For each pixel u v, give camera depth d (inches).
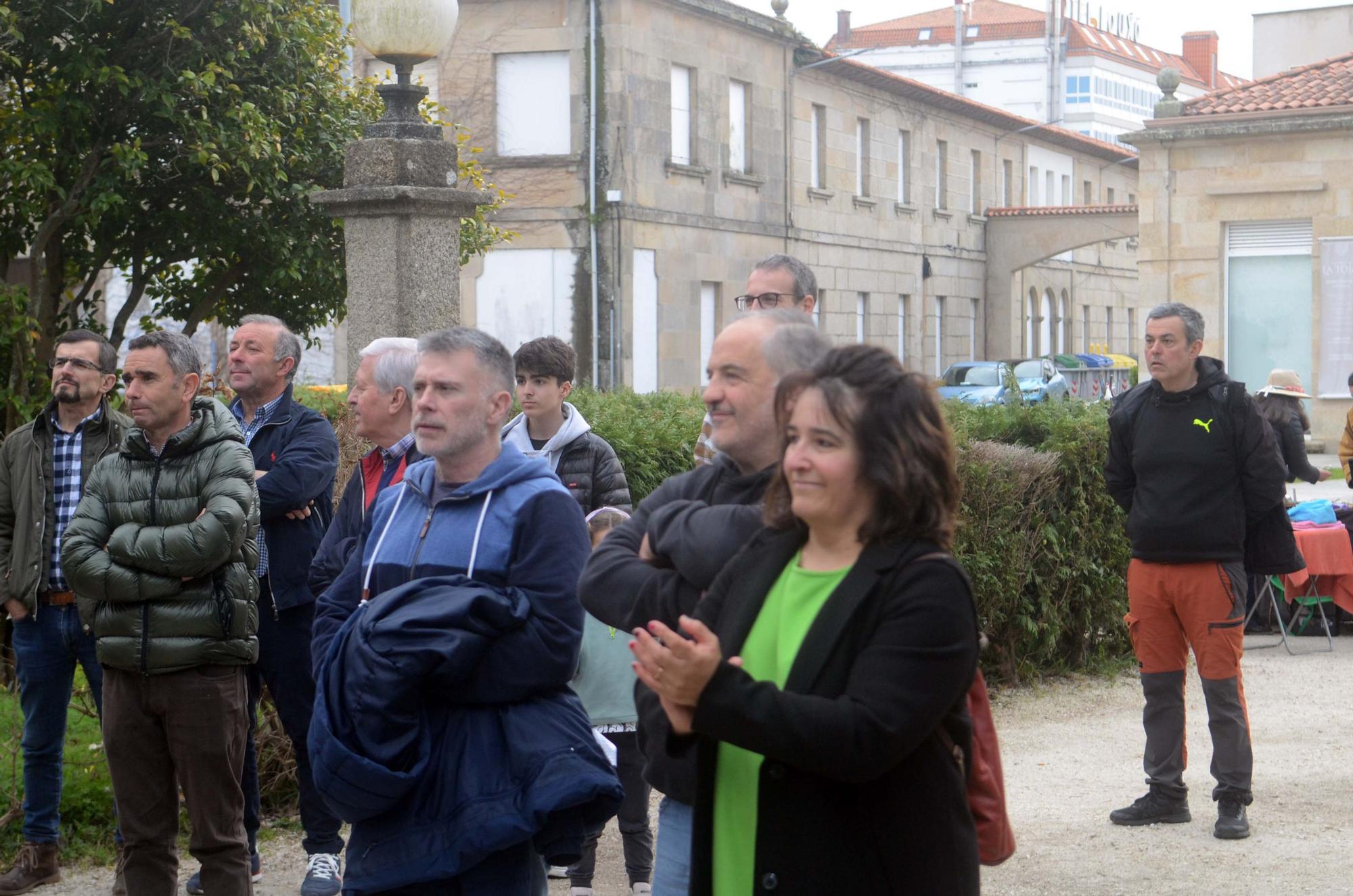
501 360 155.1
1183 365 244.4
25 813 228.4
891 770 103.9
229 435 195.5
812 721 98.0
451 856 140.6
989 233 1769.2
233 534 188.4
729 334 128.1
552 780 141.9
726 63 1234.0
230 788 194.1
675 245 1172.5
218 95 448.5
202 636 188.9
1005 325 1769.2
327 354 1112.8
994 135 1784.0
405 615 142.3
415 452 199.2
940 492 104.3
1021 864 231.8
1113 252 2178.9
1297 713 335.0
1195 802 265.3
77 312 515.8
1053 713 339.9
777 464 121.5
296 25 462.6
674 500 131.4
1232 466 242.4
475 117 1127.6
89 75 424.2
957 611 101.6
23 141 439.8
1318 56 1435.8
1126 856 235.3
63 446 228.8
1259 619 445.4
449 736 144.6
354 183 319.3
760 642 107.3
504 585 148.5
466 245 535.2
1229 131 1033.5
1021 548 357.7
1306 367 1045.8
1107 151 2106.3
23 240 459.8
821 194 1387.8
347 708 140.5
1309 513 418.0
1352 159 1013.2
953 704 101.8
